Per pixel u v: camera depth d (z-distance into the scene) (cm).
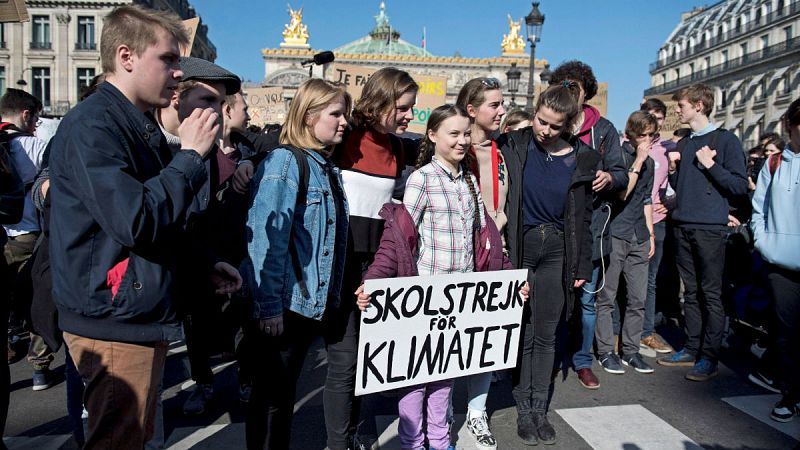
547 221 346
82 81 4456
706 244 443
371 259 304
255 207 248
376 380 283
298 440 340
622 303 545
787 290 363
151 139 201
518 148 348
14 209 284
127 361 196
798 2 4569
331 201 266
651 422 369
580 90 406
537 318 348
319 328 279
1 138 469
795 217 353
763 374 433
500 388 435
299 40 3781
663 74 6906
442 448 310
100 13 4375
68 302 187
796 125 353
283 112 1075
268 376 260
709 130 455
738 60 5247
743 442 343
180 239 196
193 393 379
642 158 439
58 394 416
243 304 259
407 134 429
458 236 299
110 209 174
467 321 305
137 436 202
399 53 4234
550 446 335
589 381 430
